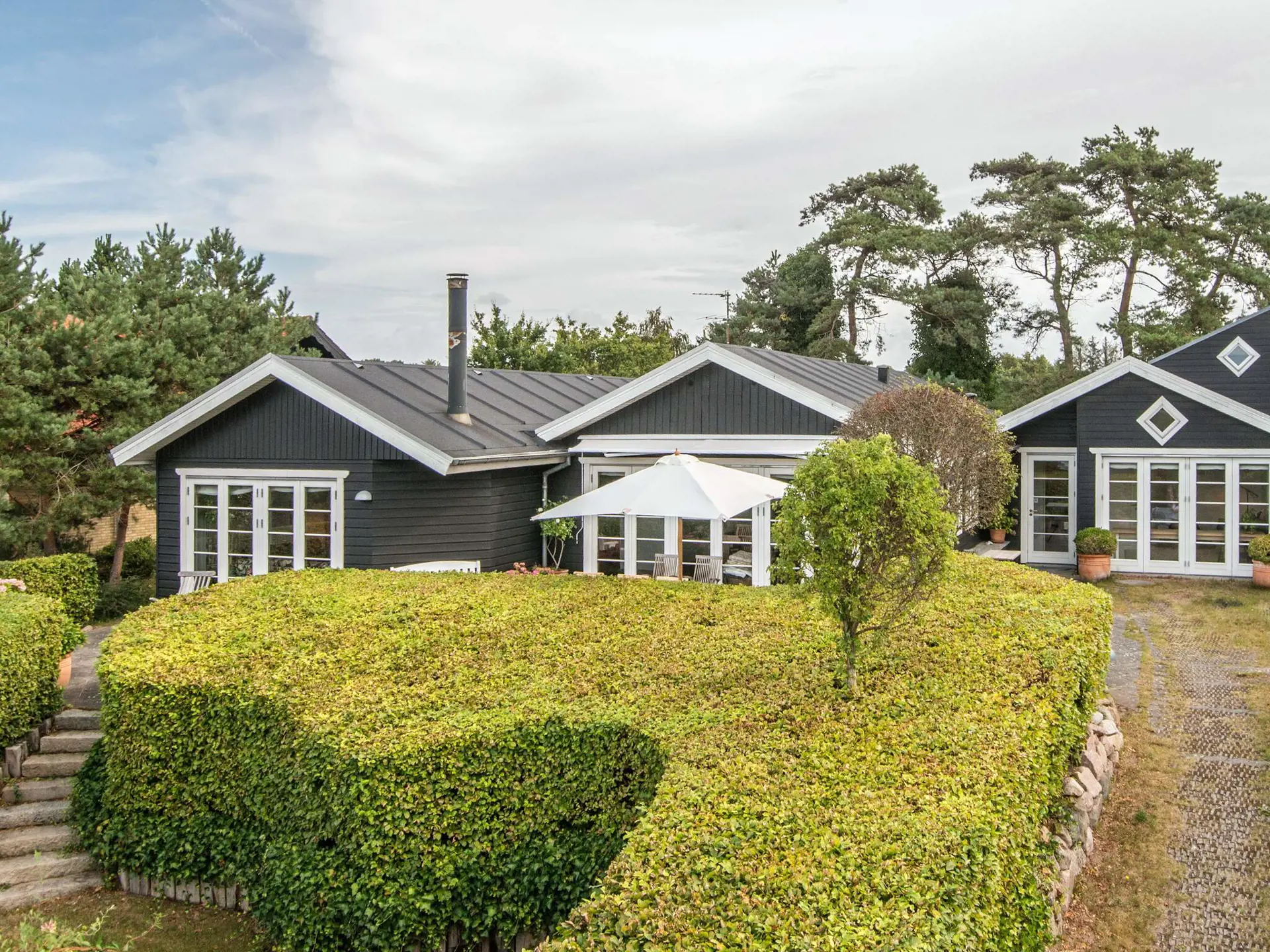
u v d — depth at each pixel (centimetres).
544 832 682
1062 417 2117
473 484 1697
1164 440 1927
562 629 938
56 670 1127
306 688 789
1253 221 3638
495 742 684
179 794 845
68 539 2055
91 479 1842
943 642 858
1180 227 3778
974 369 4306
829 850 456
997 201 4056
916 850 452
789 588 777
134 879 884
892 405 1684
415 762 676
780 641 886
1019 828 504
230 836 828
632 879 447
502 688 769
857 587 725
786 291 4553
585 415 1820
